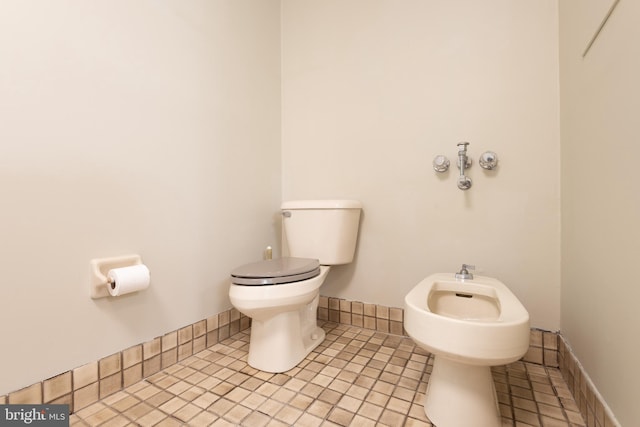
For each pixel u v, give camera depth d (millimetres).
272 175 1780
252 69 1639
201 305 1352
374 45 1578
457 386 861
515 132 1280
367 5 1597
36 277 855
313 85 1755
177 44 1245
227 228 1482
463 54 1372
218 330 1434
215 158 1421
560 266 1209
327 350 1364
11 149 808
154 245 1160
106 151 1012
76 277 938
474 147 1352
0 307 792
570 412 940
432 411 896
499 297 944
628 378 672
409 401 995
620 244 716
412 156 1486
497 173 1312
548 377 1144
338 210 1467
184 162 1276
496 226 1317
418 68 1469
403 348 1383
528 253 1265
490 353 729
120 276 938
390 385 1086
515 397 1019
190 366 1218
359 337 1503
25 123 831
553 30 1220
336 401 994
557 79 1213
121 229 1055
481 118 1338
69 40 917
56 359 894
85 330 960
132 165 1088
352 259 1560
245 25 1595
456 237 1396
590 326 899
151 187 1149
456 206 1394
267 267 1252
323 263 1487
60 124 900
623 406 692
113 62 1028
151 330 1151
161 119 1186
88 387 962
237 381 1110
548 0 1227
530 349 1252
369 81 1592
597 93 847
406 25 1498
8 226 805
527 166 1262
